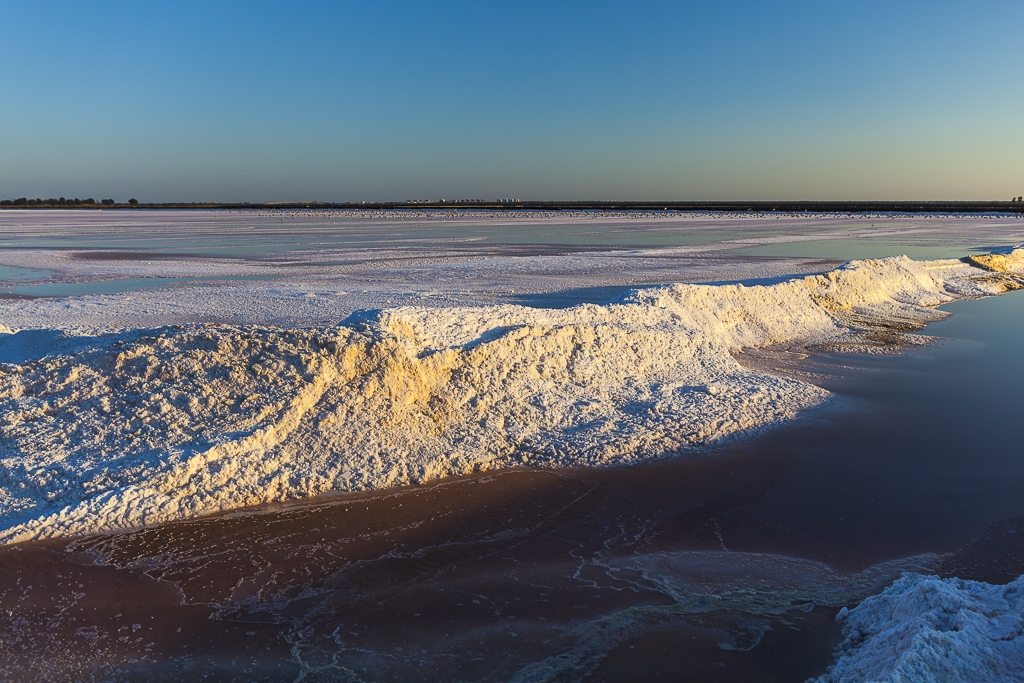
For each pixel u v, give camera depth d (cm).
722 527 762
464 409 1045
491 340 1198
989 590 529
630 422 1083
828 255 4222
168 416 879
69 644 548
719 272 3278
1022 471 928
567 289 2708
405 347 1062
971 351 1723
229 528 732
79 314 2112
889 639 483
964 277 3119
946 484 884
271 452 856
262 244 5278
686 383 1296
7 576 641
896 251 4500
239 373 954
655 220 10169
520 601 609
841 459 970
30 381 955
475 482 873
